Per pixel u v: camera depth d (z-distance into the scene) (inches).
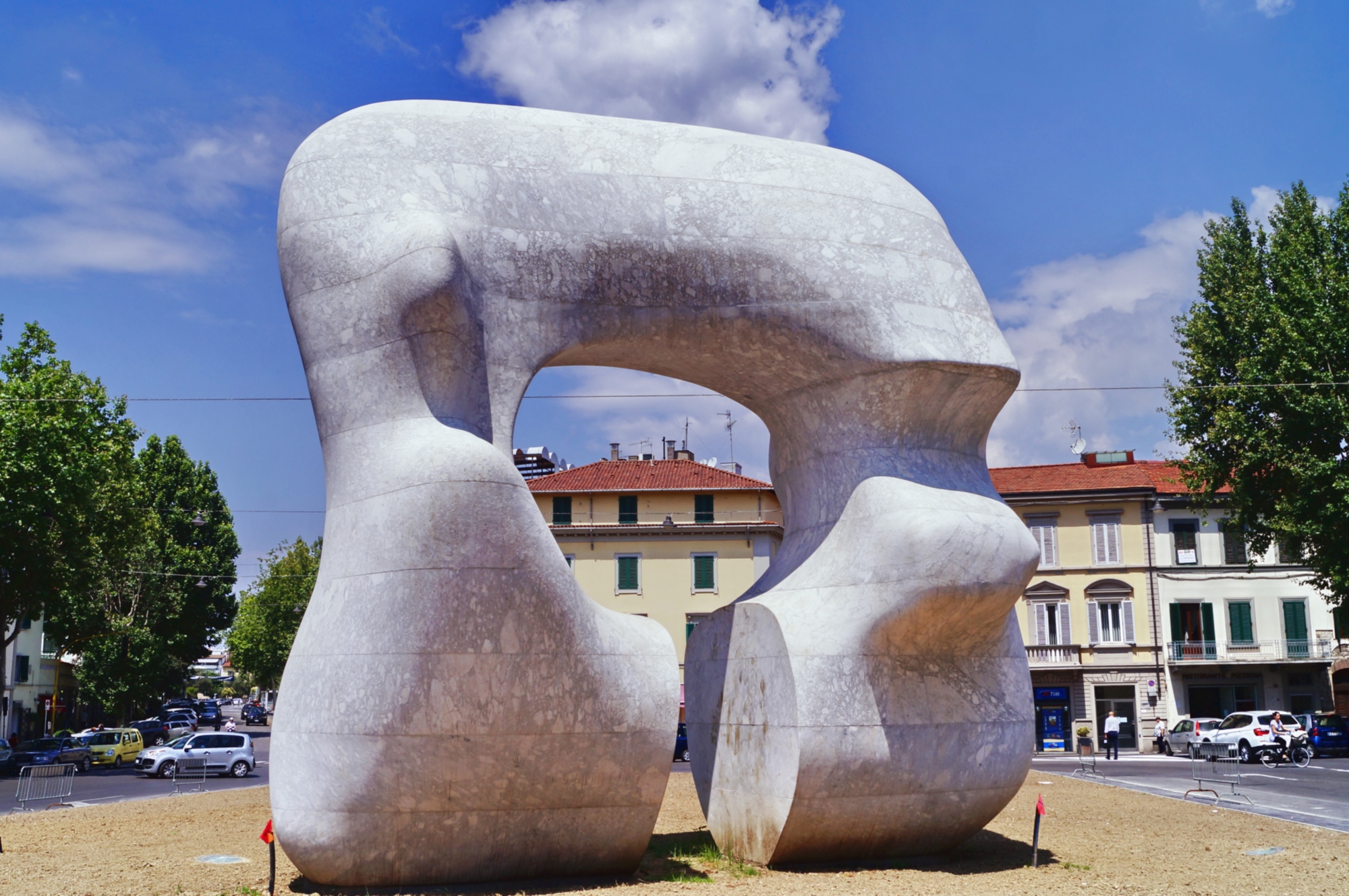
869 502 475.8
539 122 488.4
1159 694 1624.0
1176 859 503.5
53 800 893.8
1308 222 1230.3
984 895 402.6
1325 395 1129.4
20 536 1245.7
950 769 470.3
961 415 499.8
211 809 758.5
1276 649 1619.1
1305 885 435.2
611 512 1617.9
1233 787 835.4
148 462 2250.2
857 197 507.8
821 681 458.3
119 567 1861.5
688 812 693.3
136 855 516.7
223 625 2374.5
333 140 460.4
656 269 475.8
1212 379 1242.0
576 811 425.7
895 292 490.3
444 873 416.5
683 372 522.6
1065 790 874.1
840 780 454.6
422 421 428.8
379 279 437.1
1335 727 1405.0
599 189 478.3
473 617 408.5
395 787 405.1
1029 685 502.3
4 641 1342.3
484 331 448.5
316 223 450.6
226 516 2389.3
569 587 424.2
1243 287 1243.2
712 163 499.2
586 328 466.0
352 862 407.8
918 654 475.2
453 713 406.0
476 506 412.5
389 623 407.8
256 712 3100.4
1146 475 1712.6
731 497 1619.1
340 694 408.5
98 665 2005.4
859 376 488.1
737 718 505.0
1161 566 1649.9
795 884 426.6
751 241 487.5
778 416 531.5
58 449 1244.5
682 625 1583.4
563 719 417.4
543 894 405.1
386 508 417.4
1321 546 1185.4
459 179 460.8
